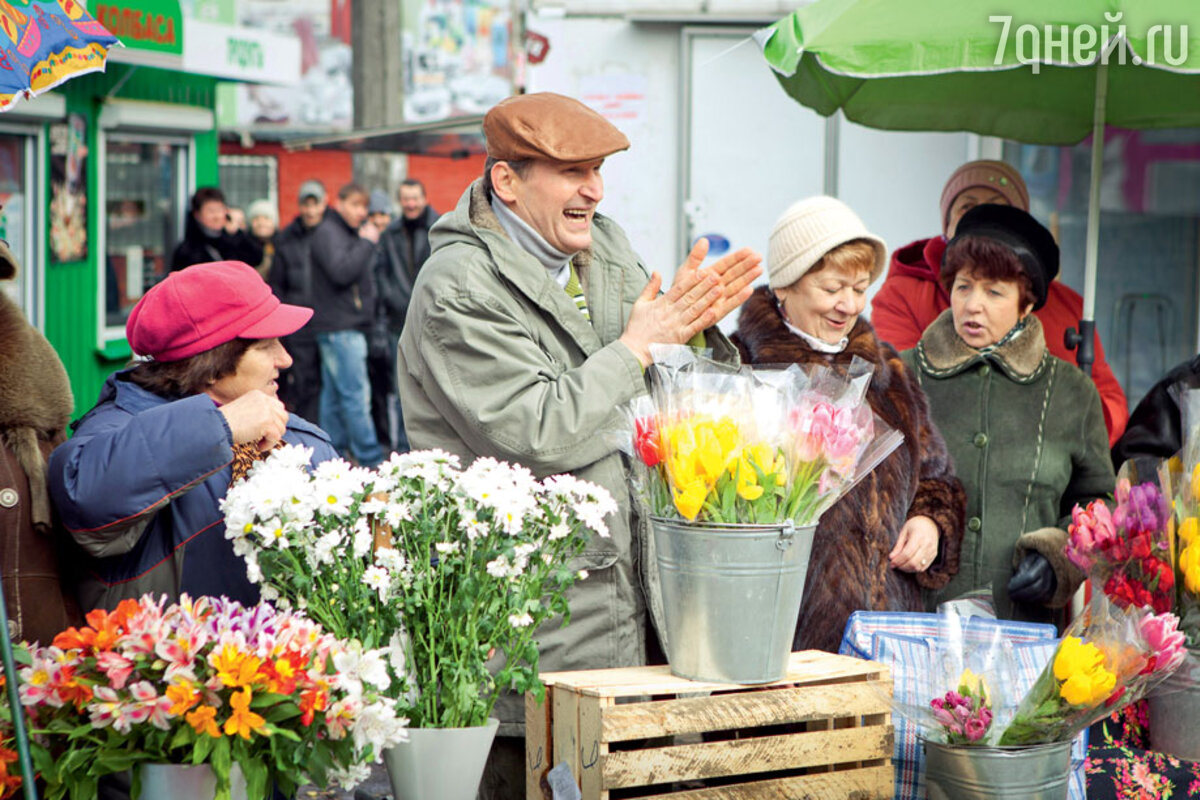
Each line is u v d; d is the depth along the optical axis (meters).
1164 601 3.32
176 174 12.09
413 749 2.70
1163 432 4.60
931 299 5.85
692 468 2.74
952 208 6.19
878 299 5.99
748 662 2.79
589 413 3.26
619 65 9.00
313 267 12.33
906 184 9.06
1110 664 2.82
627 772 2.65
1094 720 2.86
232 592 3.08
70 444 2.91
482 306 3.33
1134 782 3.33
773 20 8.85
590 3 8.95
